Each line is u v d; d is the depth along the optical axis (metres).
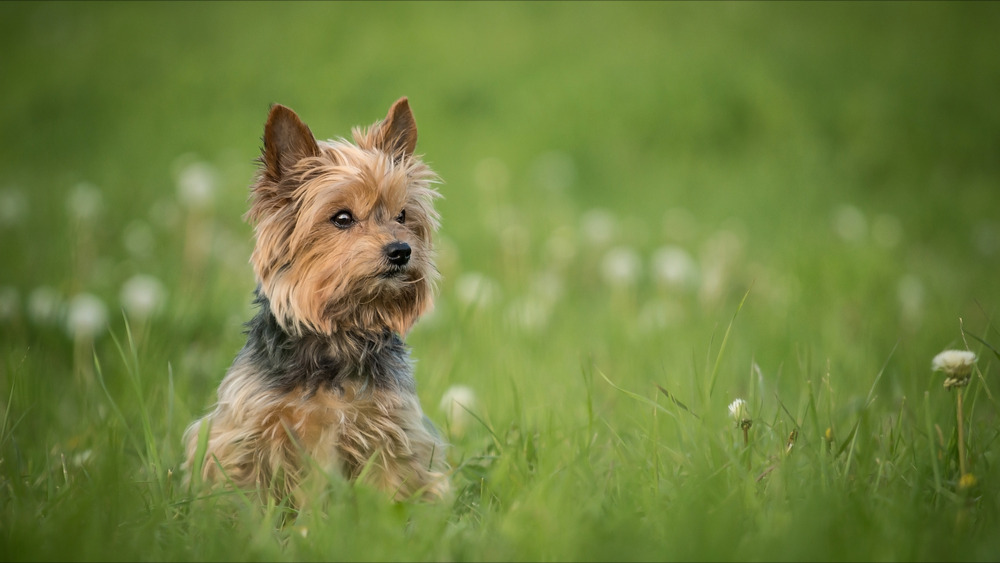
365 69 28.47
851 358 9.97
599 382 9.70
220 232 15.58
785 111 26.08
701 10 32.84
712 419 7.07
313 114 25.47
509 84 27.45
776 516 5.27
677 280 13.66
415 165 7.69
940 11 32.69
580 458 6.25
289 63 29.16
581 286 14.85
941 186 22.41
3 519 5.48
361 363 6.79
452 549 5.22
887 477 6.05
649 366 10.31
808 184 22.19
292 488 6.51
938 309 12.25
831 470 5.95
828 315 11.98
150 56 29.92
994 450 6.45
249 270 14.10
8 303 10.70
